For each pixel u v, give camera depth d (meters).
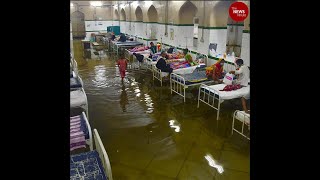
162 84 10.04
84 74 11.76
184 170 4.68
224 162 4.91
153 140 5.76
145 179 4.45
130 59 14.98
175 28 12.36
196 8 11.15
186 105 7.84
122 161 4.96
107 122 6.66
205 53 10.20
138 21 18.33
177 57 10.89
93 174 3.47
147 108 7.62
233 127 5.89
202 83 7.98
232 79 7.04
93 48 19.84
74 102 5.98
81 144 4.41
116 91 9.24
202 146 5.49
